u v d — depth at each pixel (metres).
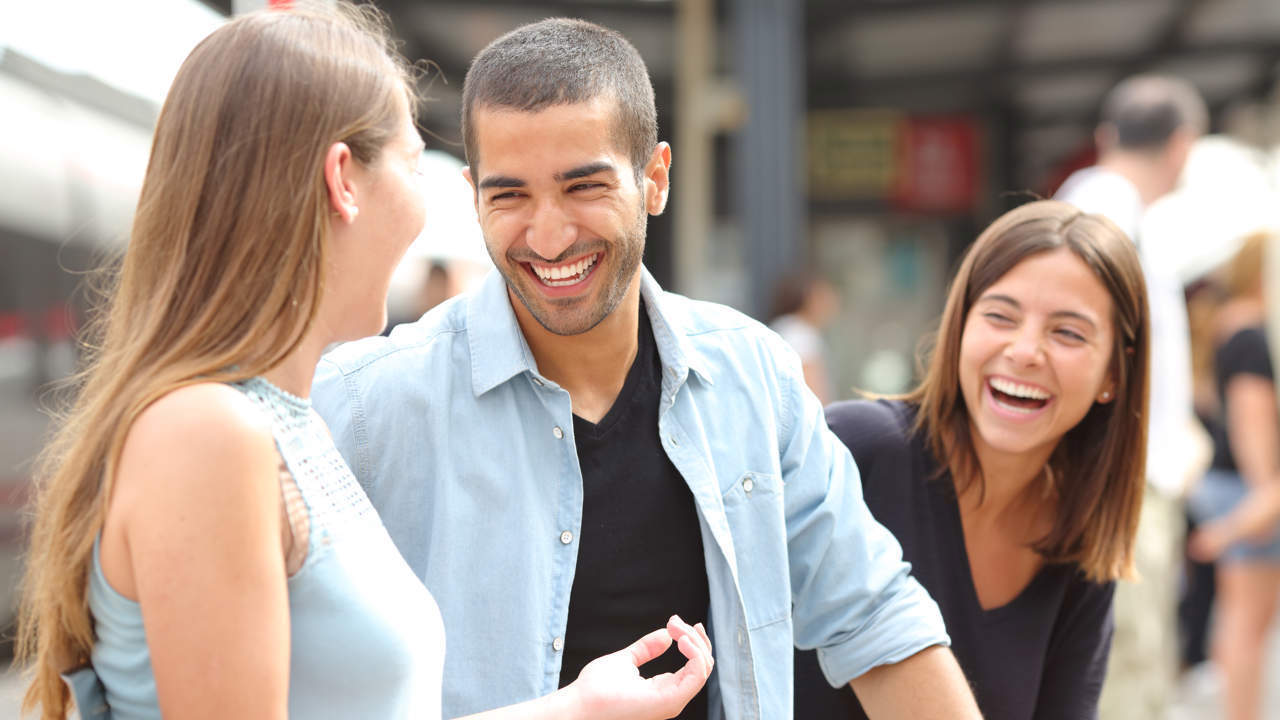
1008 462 1.98
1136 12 6.16
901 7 5.97
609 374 1.57
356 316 1.19
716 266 5.77
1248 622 4.18
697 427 1.59
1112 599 2.08
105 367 1.10
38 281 3.58
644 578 1.56
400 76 1.21
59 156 3.48
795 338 5.34
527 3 5.16
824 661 1.74
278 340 1.09
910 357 6.89
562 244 1.39
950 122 6.93
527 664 1.46
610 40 1.46
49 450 1.18
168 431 1.00
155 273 1.08
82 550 1.03
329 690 1.09
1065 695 2.08
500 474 1.50
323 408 1.48
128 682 1.05
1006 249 1.95
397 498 1.49
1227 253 4.80
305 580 1.08
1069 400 1.90
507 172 1.39
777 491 1.63
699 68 5.66
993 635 1.98
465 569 1.47
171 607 0.98
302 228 1.08
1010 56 6.67
